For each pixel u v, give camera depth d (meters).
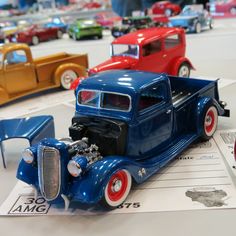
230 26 0.79
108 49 0.62
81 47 0.67
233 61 0.48
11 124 0.24
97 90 0.20
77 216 0.18
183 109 0.23
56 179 0.17
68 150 0.17
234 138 0.25
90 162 0.18
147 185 0.20
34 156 0.19
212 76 0.41
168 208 0.18
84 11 1.00
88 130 0.20
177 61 0.39
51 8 1.06
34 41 0.74
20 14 1.01
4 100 0.36
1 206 0.19
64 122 0.31
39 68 0.38
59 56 0.42
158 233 0.16
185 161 0.22
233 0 0.93
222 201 0.18
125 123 0.19
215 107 0.25
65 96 0.38
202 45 0.60
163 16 0.78
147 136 0.20
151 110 0.20
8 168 0.24
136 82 0.20
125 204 0.18
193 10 0.76
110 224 0.17
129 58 0.36
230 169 0.21
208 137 0.25
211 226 0.16
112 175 0.17
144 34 0.37
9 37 0.74
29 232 0.17
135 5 1.03
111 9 1.05
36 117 0.25
